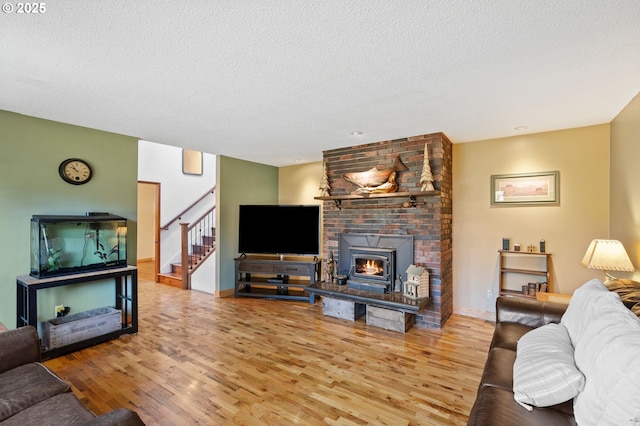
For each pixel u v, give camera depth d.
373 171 4.11
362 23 1.64
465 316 4.16
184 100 2.74
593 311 1.67
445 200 3.94
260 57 2.01
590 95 2.62
